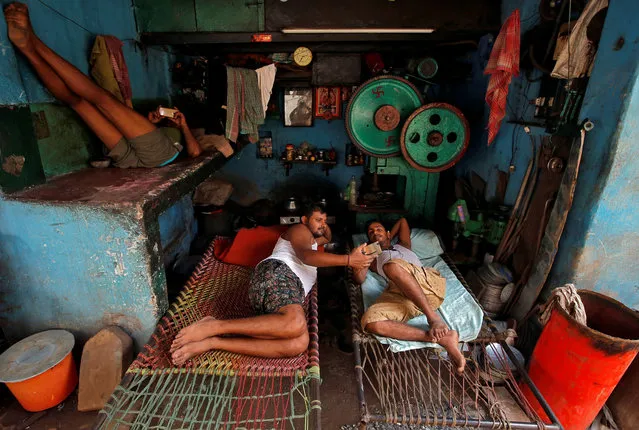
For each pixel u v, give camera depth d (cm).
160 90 373
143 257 200
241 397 177
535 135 296
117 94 277
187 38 335
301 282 246
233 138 350
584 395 208
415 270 261
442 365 268
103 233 197
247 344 198
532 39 288
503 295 304
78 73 225
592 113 234
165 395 175
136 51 330
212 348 197
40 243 203
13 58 202
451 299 282
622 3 210
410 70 377
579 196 246
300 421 215
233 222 477
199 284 271
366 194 439
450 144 359
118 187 220
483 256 374
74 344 218
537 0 288
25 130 211
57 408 210
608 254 246
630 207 232
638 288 257
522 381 242
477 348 268
